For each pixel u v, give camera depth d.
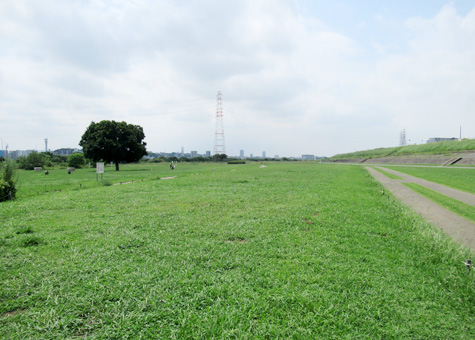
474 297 4.36
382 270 5.24
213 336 3.26
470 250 6.62
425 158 62.47
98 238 6.66
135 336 3.25
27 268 4.94
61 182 24.75
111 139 52.53
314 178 24.53
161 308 3.78
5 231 7.20
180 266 5.09
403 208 11.25
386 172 35.78
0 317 3.59
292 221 8.51
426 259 5.92
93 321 3.51
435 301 4.30
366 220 9.08
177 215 9.20
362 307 4.00
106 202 11.66
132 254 5.67
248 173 31.86
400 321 3.75
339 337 3.37
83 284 4.38
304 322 3.59
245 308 3.81
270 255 5.75
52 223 8.13
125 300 3.93
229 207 10.64
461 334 3.55
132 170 51.75
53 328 3.37
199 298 4.04
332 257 5.73
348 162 88.38
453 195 15.97
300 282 4.60
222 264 5.21
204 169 48.91
